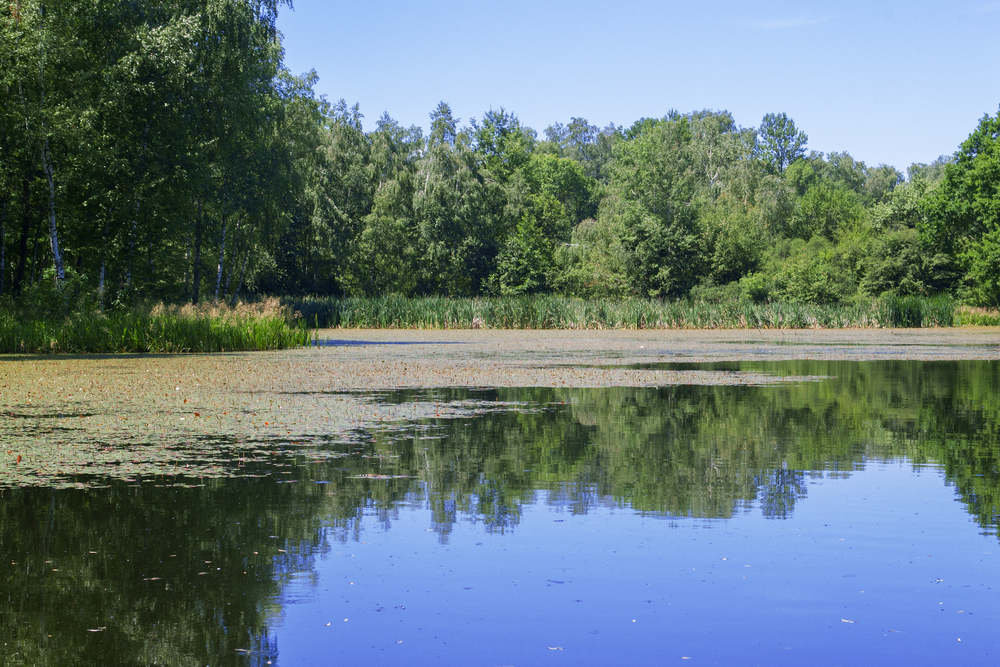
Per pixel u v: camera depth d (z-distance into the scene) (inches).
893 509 265.1
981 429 434.9
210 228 1739.7
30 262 1472.7
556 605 180.4
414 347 1200.2
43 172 1291.8
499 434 414.9
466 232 2847.0
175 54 1289.4
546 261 2930.6
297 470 325.1
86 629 166.7
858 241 2755.9
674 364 891.4
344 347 1200.2
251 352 1079.6
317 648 158.1
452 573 201.9
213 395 585.9
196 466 333.1
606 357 995.3
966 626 169.3
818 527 243.8
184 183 1355.8
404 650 157.1
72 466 332.2
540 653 155.9
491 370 801.6
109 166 1259.8
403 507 267.4
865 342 1384.1
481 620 171.9
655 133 3255.4
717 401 555.2
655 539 231.3
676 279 2733.8
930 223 2635.3
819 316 1936.5
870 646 159.3
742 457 354.0
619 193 3730.3
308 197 2309.3
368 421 459.8
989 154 2554.1
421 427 438.3
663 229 2802.7
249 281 2290.8
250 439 399.2
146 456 354.3
